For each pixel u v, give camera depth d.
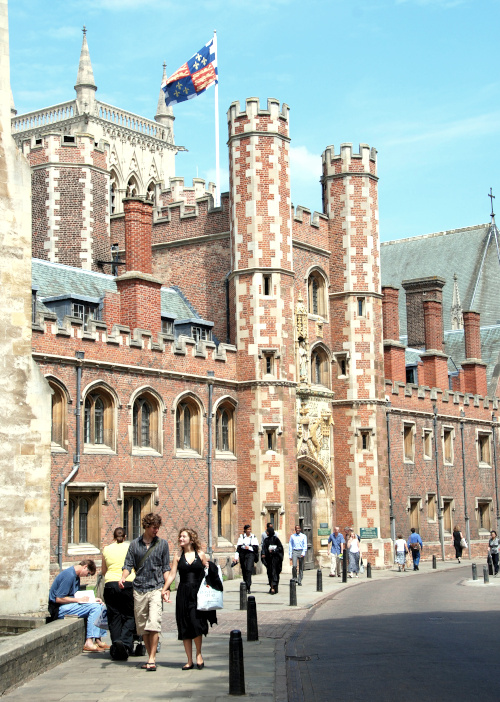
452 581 37.59
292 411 42.38
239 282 42.38
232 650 14.02
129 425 35.69
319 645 19.34
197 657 16.55
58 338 32.84
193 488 38.69
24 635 16.27
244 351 41.91
